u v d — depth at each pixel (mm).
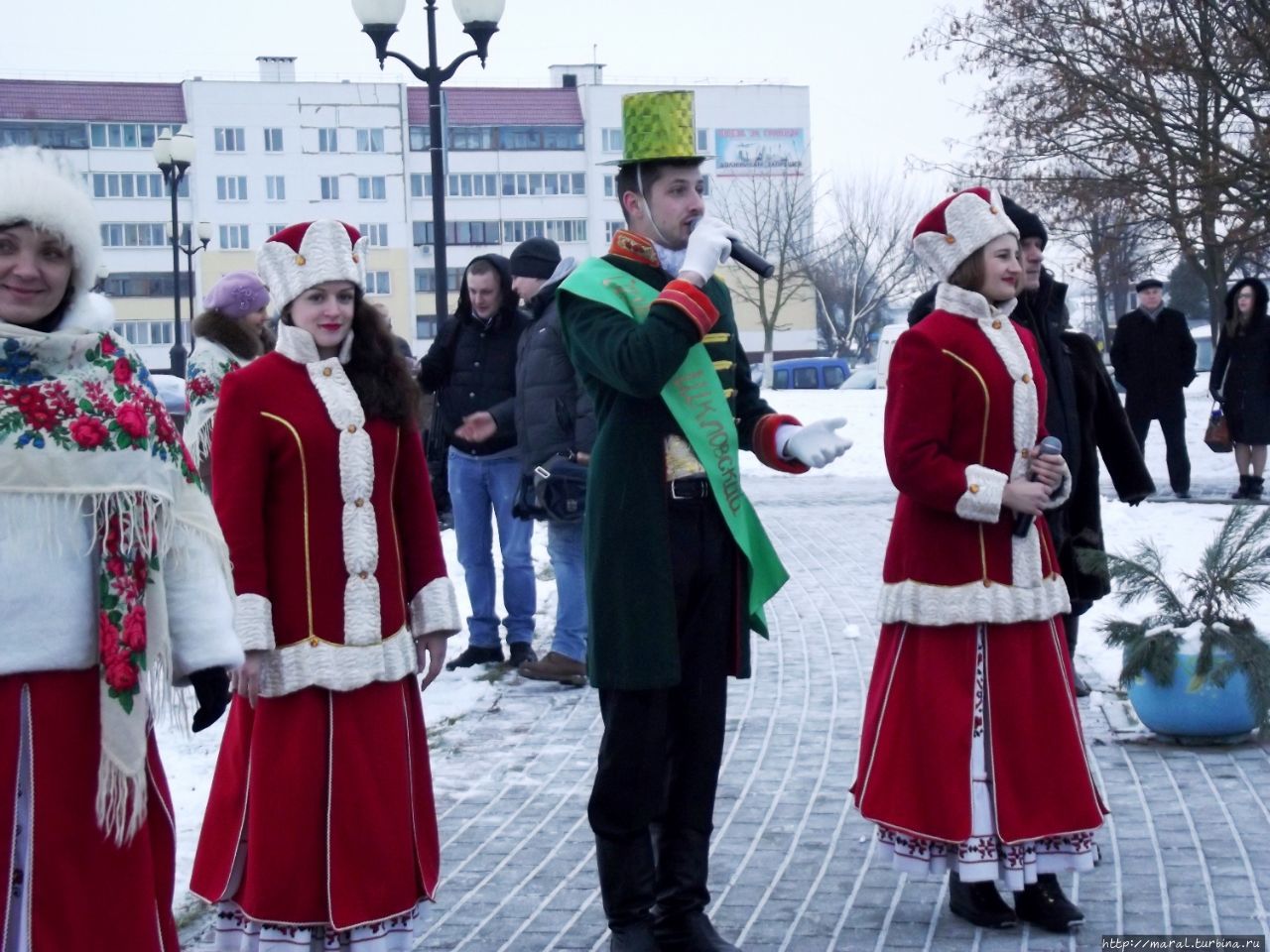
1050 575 4949
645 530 4543
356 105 67062
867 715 5074
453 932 4957
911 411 4852
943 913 5004
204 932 5016
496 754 7121
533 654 8898
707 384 4605
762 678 8516
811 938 4816
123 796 3414
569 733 7461
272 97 79250
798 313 84312
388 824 4438
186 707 3693
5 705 3416
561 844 5824
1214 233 21375
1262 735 6414
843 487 20422
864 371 46719
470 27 15195
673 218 4660
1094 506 6160
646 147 4629
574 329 4590
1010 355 4922
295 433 4473
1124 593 6836
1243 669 6574
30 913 3389
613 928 4602
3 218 3414
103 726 3426
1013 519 4867
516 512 8281
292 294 4547
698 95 82750
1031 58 22391
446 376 8742
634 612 4520
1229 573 6691
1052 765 4840
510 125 82375
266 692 4430
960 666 4848
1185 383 16172
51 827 3418
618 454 4590
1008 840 4750
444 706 8031
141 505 3488
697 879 4715
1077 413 5977
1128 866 5348
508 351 8648
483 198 82312
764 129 82812
